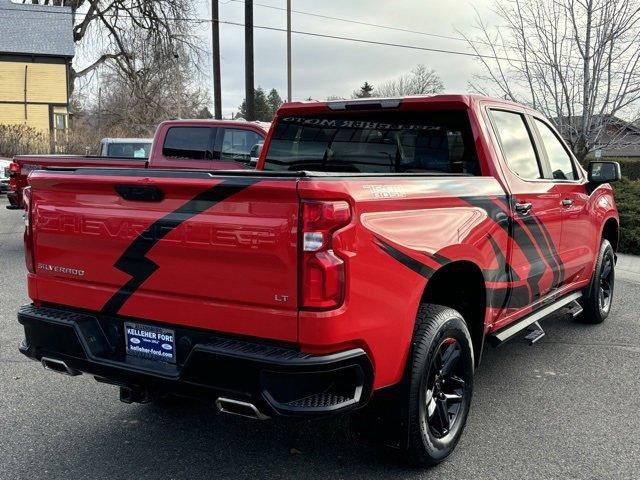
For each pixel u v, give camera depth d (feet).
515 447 11.98
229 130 30.71
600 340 19.04
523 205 13.78
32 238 11.32
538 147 15.76
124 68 129.18
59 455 11.56
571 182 16.97
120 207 10.06
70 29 132.26
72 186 10.53
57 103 130.72
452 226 11.14
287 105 15.21
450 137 13.58
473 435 12.50
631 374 16.10
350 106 14.30
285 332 8.75
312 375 8.62
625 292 25.82
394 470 11.06
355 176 9.22
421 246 10.21
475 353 12.87
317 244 8.48
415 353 10.25
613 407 13.96
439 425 11.19
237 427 12.89
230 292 9.12
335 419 13.33
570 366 16.69
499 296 13.08
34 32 129.29
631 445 12.10
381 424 10.38
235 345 9.05
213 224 9.10
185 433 12.57
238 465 11.26
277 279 8.73
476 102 13.46
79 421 13.08
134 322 10.25
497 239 12.68
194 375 9.31
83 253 10.61
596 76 40.60
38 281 11.34
